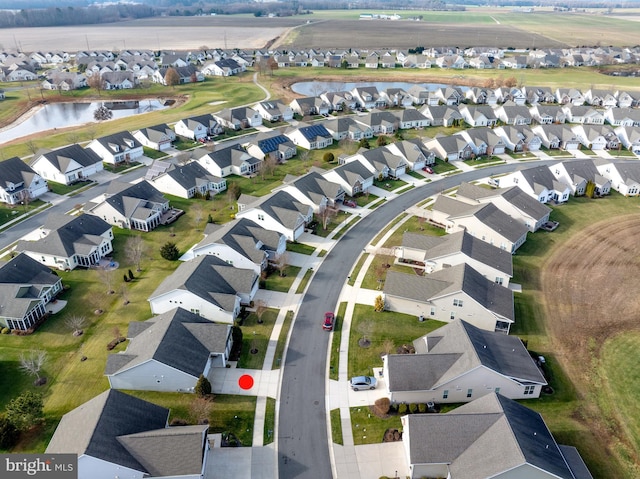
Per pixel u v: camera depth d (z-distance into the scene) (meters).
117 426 40.00
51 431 44.44
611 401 48.81
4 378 50.69
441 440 39.91
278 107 152.25
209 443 43.62
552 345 56.75
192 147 124.44
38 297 60.72
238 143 128.25
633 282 69.06
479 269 67.12
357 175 97.31
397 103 169.00
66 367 52.28
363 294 66.06
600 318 61.41
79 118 161.12
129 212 82.56
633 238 81.75
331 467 41.84
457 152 118.81
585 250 78.12
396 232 82.81
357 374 52.25
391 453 43.19
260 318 60.47
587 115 148.25
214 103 171.12
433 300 59.78
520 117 147.25
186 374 48.38
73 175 101.12
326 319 59.25
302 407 48.00
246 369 52.56
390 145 114.31
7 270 61.81
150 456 38.72
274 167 108.94
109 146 110.88
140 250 71.50
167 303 60.47
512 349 51.81
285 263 71.25
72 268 70.75
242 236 71.94
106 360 52.78
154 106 178.00
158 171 100.25
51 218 77.25
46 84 194.00
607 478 40.91
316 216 87.69
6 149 120.25
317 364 53.59
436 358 49.12
